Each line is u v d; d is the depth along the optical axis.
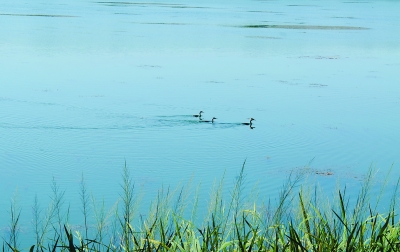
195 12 69.75
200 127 17.11
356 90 22.77
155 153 14.39
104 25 47.47
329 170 13.10
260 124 17.55
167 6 81.38
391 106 20.08
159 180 12.22
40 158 13.47
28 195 10.80
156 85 22.69
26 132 15.23
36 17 53.47
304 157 14.27
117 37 38.53
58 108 18.44
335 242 3.97
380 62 30.67
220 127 17.11
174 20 55.56
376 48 37.09
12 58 27.91
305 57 31.77
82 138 15.27
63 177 12.16
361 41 41.12
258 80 24.30
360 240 3.95
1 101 19.11
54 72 24.69
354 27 53.53
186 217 5.66
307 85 23.48
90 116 17.56
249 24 53.03
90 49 32.09
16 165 12.98
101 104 19.12
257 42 38.47
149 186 11.62
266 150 15.00
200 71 26.09
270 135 16.44
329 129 17.03
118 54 30.62
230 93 21.67
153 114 18.23
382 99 21.19
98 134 15.77
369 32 48.59
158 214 4.24
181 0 106.38
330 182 11.94
